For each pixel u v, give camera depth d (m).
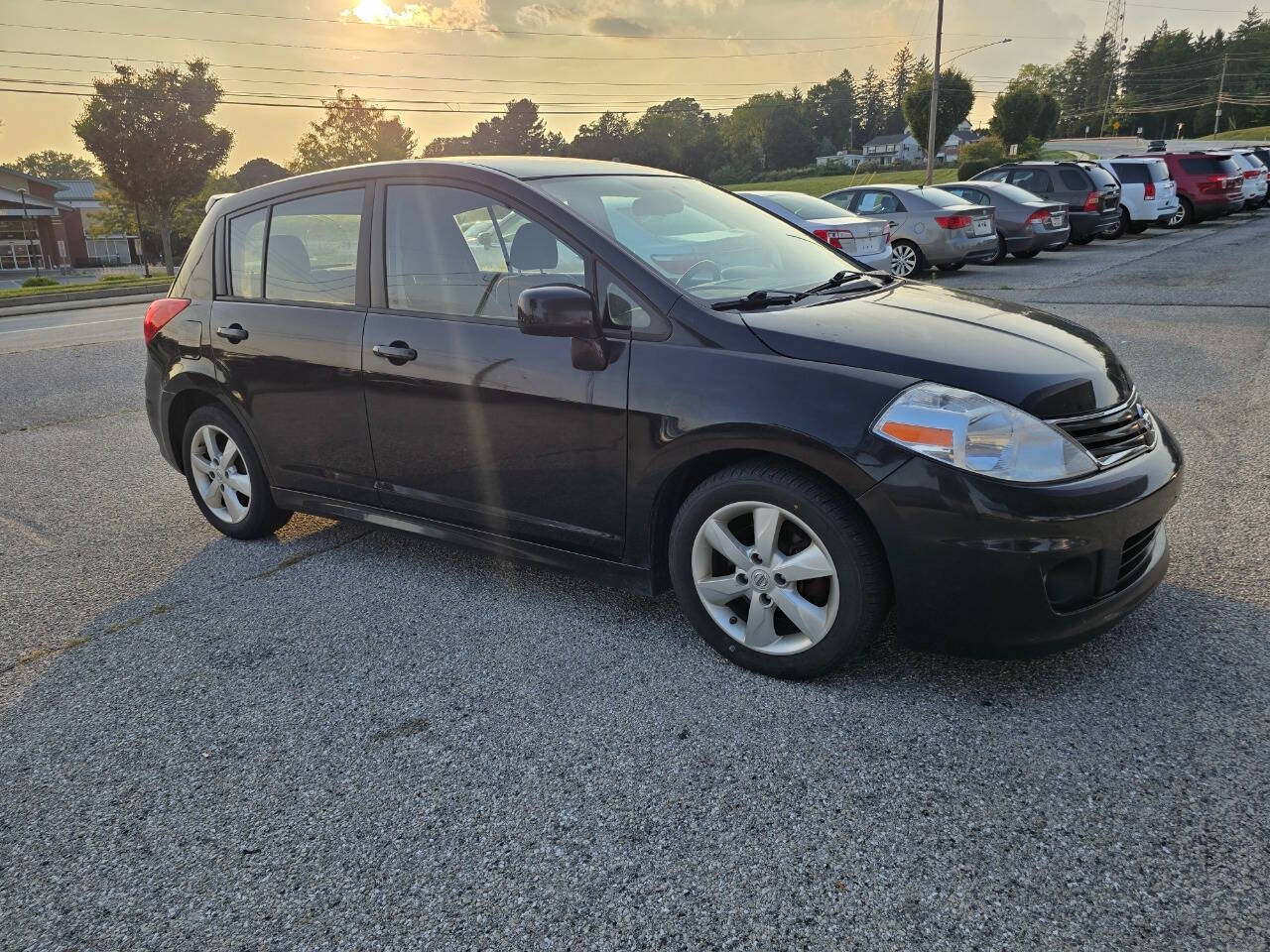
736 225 3.62
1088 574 2.51
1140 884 1.97
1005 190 15.30
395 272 3.47
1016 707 2.64
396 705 2.83
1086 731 2.51
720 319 2.80
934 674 2.83
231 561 4.07
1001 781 2.32
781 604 2.76
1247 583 3.31
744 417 2.65
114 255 67.44
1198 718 2.54
